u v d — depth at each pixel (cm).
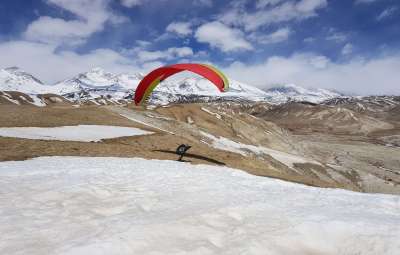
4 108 5228
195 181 1750
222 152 4181
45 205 1222
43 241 896
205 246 915
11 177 1625
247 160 3938
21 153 2452
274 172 3291
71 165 2050
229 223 1101
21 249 843
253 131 11969
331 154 14050
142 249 869
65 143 3078
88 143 3225
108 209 1232
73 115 5128
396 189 8844
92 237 905
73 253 809
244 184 1812
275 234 1005
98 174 1798
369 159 14888
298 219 1102
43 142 2997
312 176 8431
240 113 12988
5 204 1202
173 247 899
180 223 1055
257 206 1255
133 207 1248
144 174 1862
